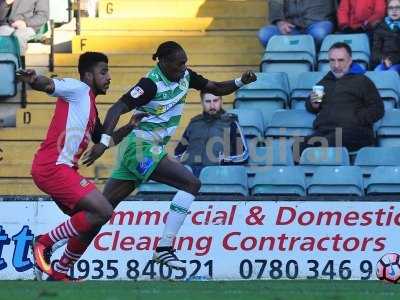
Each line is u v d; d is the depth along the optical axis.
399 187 29.61
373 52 35.03
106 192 24.22
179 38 37.59
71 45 38.44
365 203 27.23
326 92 31.69
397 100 33.50
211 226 27.30
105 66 23.02
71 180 22.28
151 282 23.91
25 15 37.44
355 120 31.22
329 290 20.50
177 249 27.30
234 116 30.64
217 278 27.25
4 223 27.48
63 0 38.56
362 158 30.69
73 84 22.19
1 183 33.16
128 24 38.59
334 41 35.28
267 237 27.25
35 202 27.47
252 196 27.42
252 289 20.69
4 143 34.06
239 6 38.78
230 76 36.38
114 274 27.30
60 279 23.27
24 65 36.72
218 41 37.47
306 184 30.16
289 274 27.23
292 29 36.19
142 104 23.12
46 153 22.36
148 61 36.78
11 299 18.22
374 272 27.14
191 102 35.19
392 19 34.91
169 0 39.47
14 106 35.47
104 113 35.22
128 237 27.30
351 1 35.97
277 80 33.81
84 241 22.83
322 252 27.23
